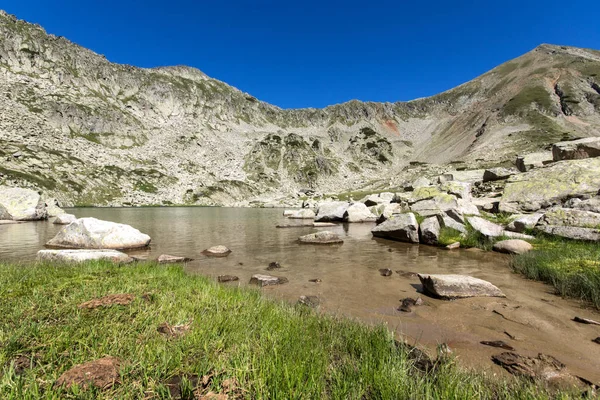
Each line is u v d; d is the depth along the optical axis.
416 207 22.48
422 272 10.87
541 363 4.51
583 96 184.00
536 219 15.54
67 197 101.31
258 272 11.24
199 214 58.66
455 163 142.50
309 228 28.72
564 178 19.14
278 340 4.16
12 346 3.45
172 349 3.67
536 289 8.52
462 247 15.61
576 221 13.62
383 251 15.41
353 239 20.03
